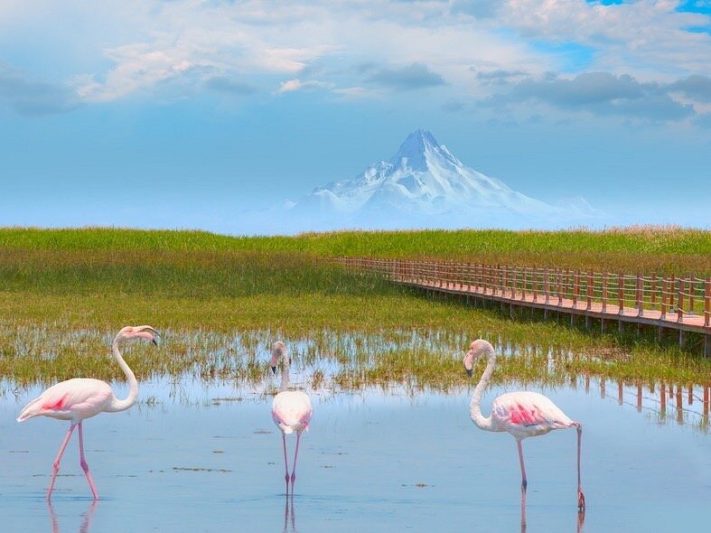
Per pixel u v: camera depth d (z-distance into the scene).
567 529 12.57
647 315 32.81
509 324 39.16
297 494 14.20
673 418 19.86
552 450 17.00
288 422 13.74
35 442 17.53
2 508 13.52
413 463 16.03
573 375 25.64
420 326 37.75
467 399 22.08
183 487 14.60
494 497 14.12
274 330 34.97
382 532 12.48
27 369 24.84
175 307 42.94
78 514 13.20
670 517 13.09
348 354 29.03
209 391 22.92
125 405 14.59
